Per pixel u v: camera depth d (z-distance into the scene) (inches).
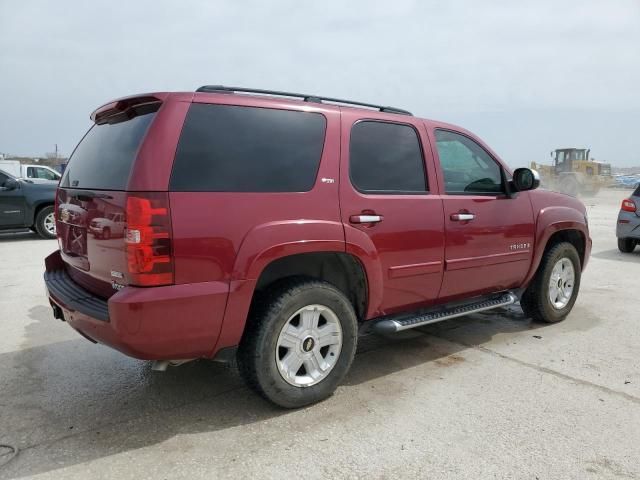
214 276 111.5
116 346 109.3
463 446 113.7
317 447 113.1
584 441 116.0
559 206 198.8
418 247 147.9
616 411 130.2
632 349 175.6
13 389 142.8
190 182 110.0
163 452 111.0
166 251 105.7
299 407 130.9
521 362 163.3
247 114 122.0
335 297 130.0
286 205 121.9
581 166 1213.1
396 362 163.5
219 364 160.4
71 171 142.8
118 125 126.3
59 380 148.9
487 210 168.1
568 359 165.9
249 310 123.1
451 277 159.6
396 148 148.7
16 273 297.4
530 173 171.8
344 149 135.0
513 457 109.5
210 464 106.7
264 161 121.3
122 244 105.6
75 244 130.0
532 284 197.9
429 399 136.6
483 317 215.2
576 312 222.4
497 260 172.9
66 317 128.3
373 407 131.9
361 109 143.6
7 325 200.5
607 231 529.3
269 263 121.3
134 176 105.0
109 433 119.0
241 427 121.6
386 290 143.6
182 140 111.2
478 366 159.9
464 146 169.9
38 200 431.2
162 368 113.4
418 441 115.6
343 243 129.7
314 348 129.6
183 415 127.6
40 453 110.6
